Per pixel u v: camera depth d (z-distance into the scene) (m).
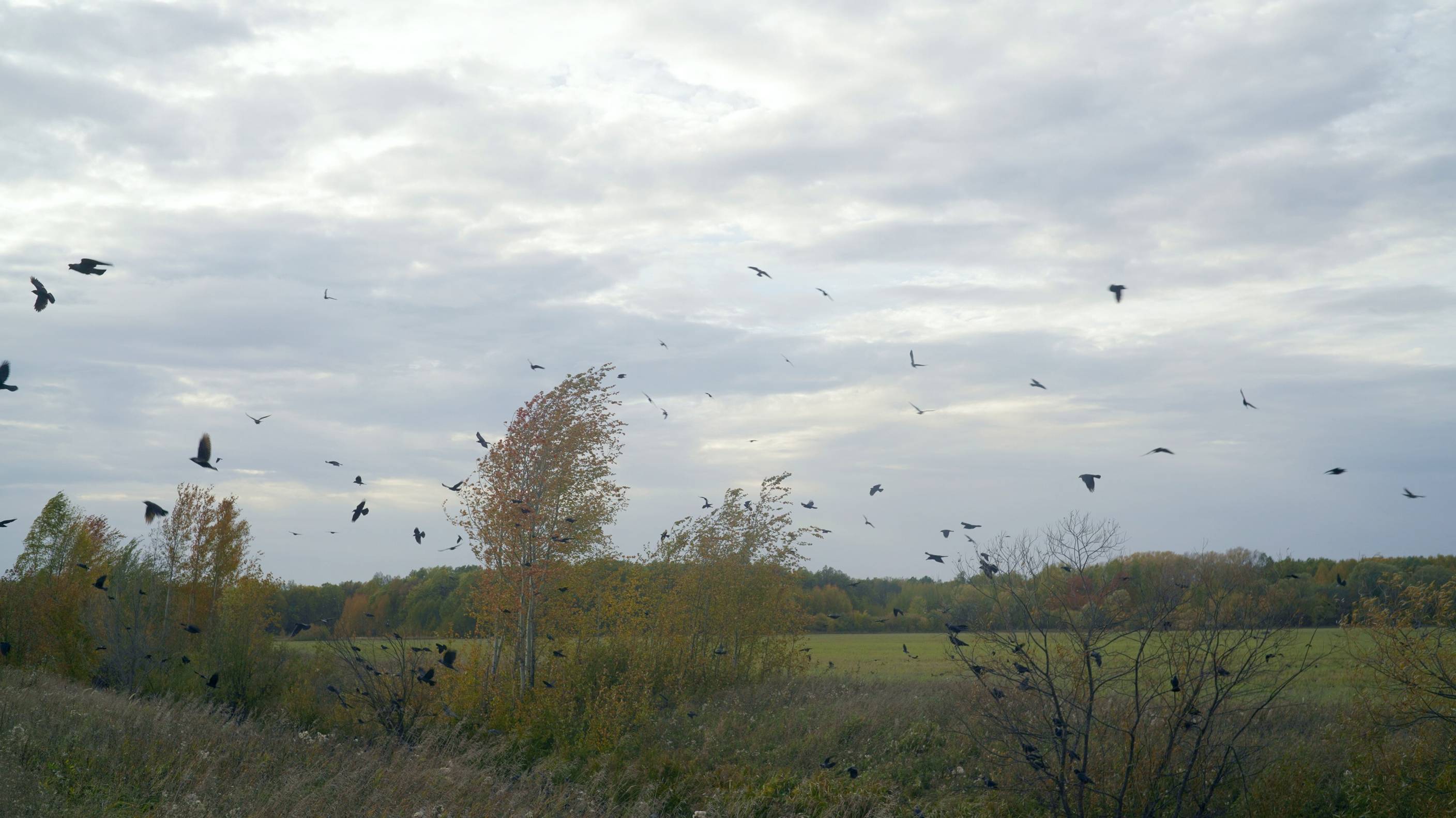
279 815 10.78
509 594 21.89
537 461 22.47
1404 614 14.12
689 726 20.53
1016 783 14.10
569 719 20.00
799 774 16.41
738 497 27.02
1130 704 13.88
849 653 43.75
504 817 12.10
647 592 25.58
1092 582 12.97
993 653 13.53
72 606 30.59
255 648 27.00
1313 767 13.97
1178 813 12.11
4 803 9.77
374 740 18.58
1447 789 12.92
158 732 14.80
